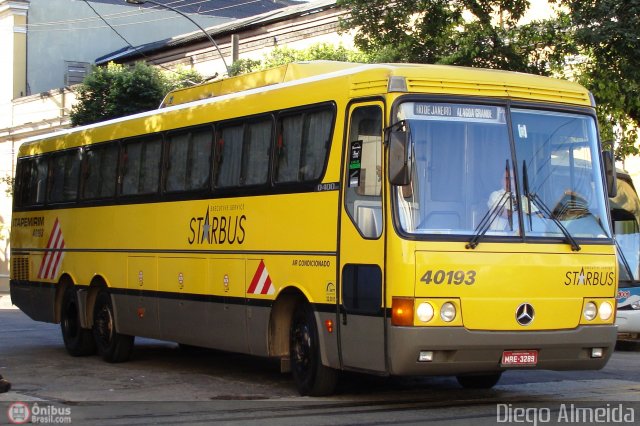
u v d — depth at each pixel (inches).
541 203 414.0
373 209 407.5
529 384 505.4
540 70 788.0
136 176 601.6
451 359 392.8
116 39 1962.4
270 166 477.7
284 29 1421.0
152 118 592.4
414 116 403.9
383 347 396.5
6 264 1827.0
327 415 406.0
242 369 588.1
